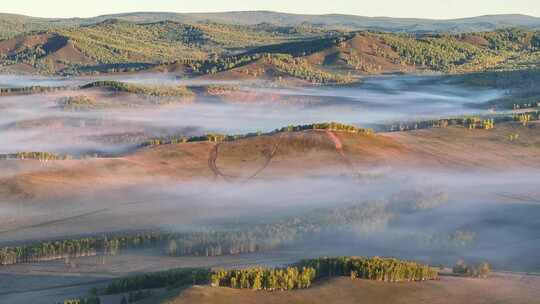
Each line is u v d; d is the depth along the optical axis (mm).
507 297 168625
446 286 172500
